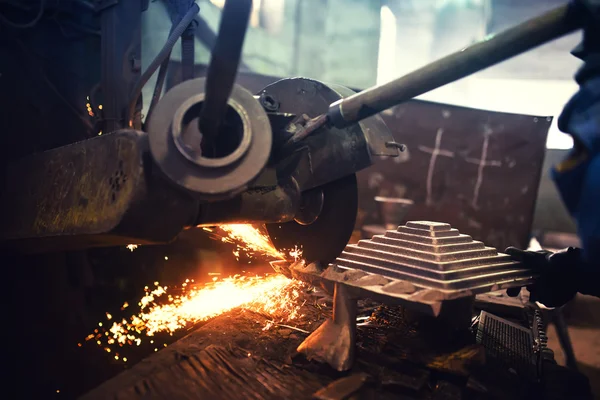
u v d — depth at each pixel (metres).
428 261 1.20
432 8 6.25
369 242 1.45
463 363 1.21
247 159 1.03
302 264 1.44
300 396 1.11
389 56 6.39
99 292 2.46
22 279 2.21
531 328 1.70
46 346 2.23
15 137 2.31
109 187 1.11
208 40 3.48
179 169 0.98
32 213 1.52
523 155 3.78
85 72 2.56
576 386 1.21
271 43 4.49
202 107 1.00
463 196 3.74
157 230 1.08
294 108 1.46
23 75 2.33
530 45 0.88
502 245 3.82
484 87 6.54
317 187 1.45
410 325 1.48
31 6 2.30
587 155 1.02
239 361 1.28
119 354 2.25
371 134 1.32
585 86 1.02
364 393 1.10
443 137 3.64
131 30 2.35
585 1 0.80
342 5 4.87
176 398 1.08
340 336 1.24
